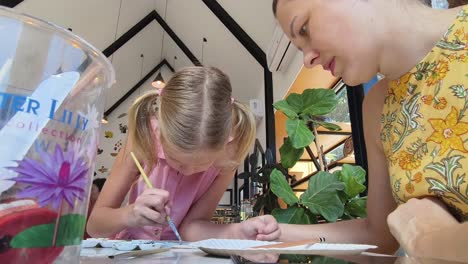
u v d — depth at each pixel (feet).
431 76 2.19
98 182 7.17
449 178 2.00
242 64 13.75
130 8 17.02
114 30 17.54
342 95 7.16
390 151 2.50
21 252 0.73
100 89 1.01
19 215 0.74
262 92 12.48
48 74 0.84
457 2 2.60
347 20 2.18
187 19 15.49
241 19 11.46
